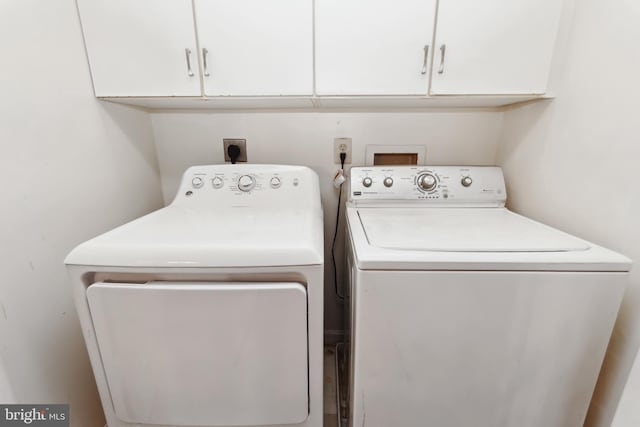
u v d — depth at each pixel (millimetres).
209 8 1039
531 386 857
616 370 884
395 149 1534
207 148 1565
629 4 833
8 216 806
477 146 1521
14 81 821
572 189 1036
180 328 795
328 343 1806
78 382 1056
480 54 1053
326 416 1347
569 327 802
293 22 1047
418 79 1081
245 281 797
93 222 1127
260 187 1263
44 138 914
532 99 1188
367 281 797
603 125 915
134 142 1383
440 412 895
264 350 821
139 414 896
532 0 1011
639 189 809
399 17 1033
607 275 765
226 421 899
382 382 876
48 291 930
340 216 1627
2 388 796
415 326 824
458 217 1174
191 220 1028
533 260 766
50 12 936
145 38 1066
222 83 1101
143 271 767
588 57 966
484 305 799
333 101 1260
